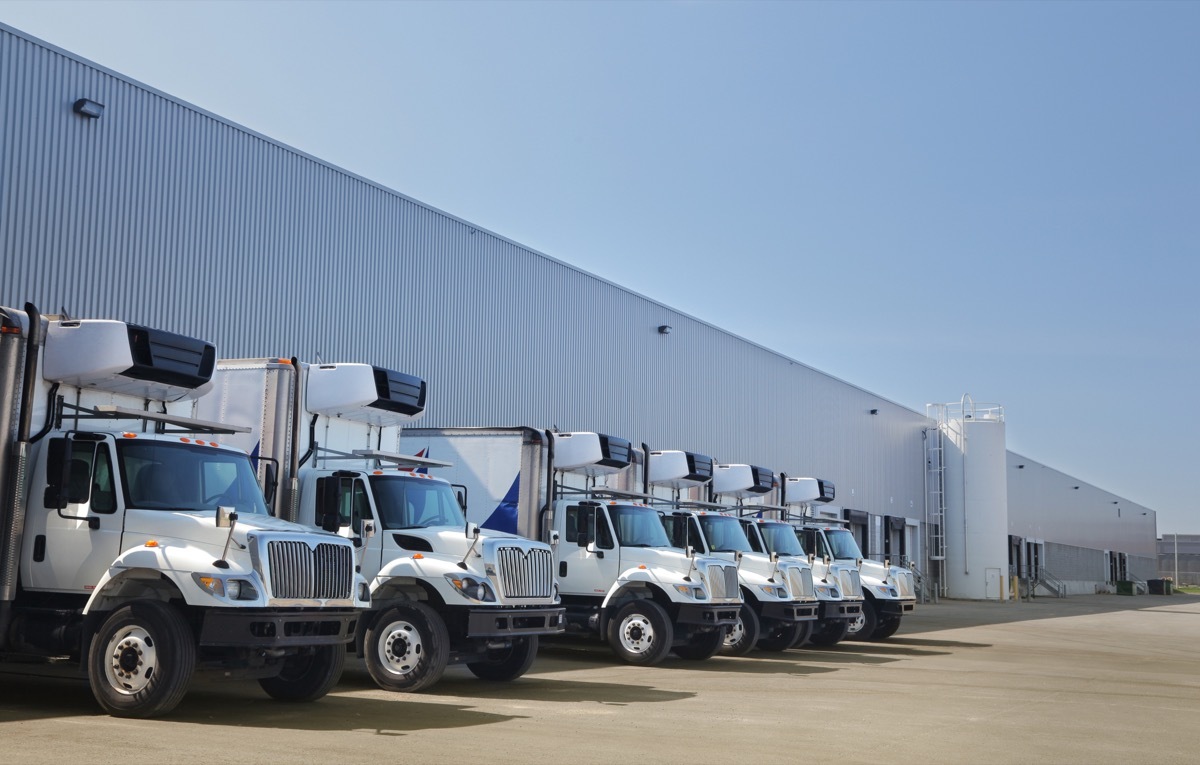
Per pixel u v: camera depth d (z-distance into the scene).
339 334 24.62
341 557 11.03
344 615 10.95
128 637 9.95
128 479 10.76
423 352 26.92
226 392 13.60
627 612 17.28
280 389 13.45
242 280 22.48
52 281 19.06
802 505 27.64
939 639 27.33
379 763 8.22
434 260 27.42
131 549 10.38
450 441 17.72
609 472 19.03
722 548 20.81
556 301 31.78
